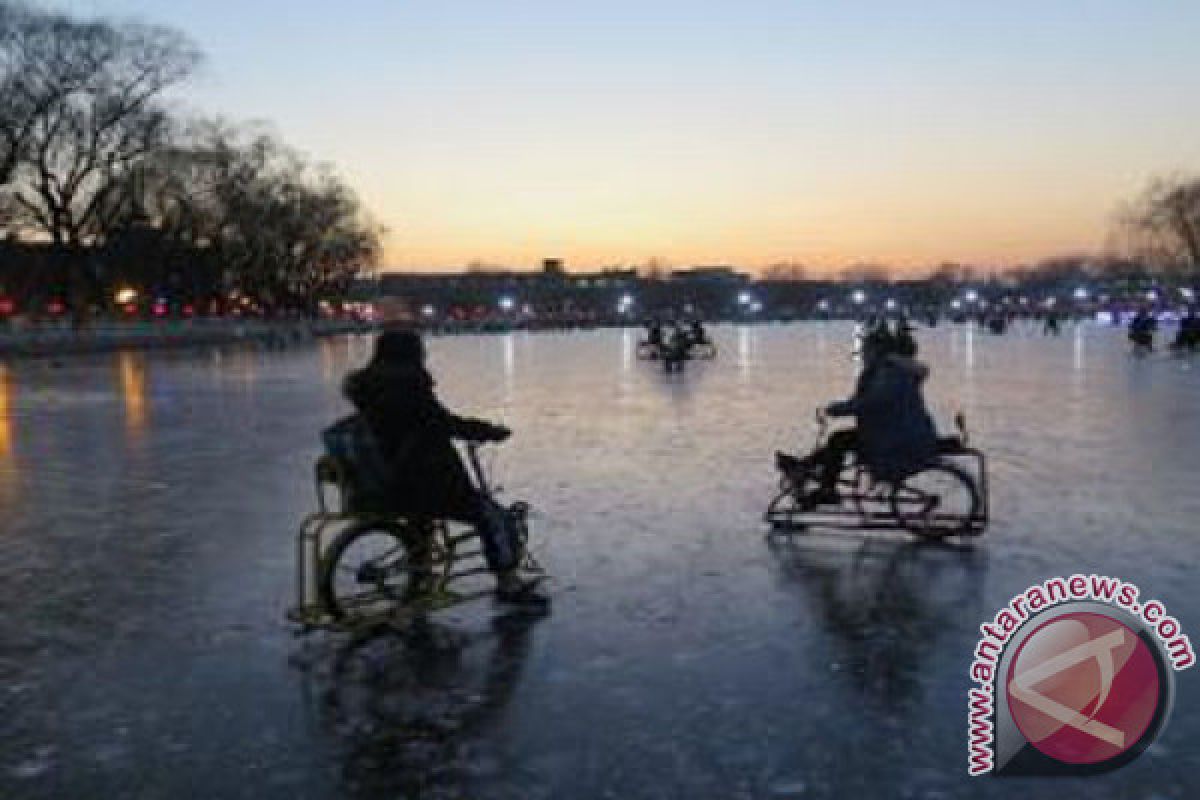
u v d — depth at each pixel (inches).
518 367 1544.0
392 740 187.0
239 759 180.2
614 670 219.5
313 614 244.8
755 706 199.9
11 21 2034.9
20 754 183.2
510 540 265.0
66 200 2262.6
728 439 598.9
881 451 335.6
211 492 438.6
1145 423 662.5
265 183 3289.9
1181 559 302.7
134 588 286.8
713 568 300.8
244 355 2146.9
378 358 254.7
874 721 192.7
